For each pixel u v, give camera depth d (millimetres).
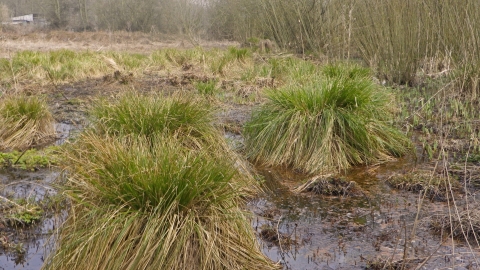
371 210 5172
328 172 6152
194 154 4875
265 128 6590
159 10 31156
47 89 11562
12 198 5383
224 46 22609
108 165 4281
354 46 13016
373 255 4273
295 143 6508
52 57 14477
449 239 4488
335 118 6523
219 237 4023
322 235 4672
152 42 26578
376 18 11211
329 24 13000
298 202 5445
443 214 4887
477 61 9164
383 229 4754
